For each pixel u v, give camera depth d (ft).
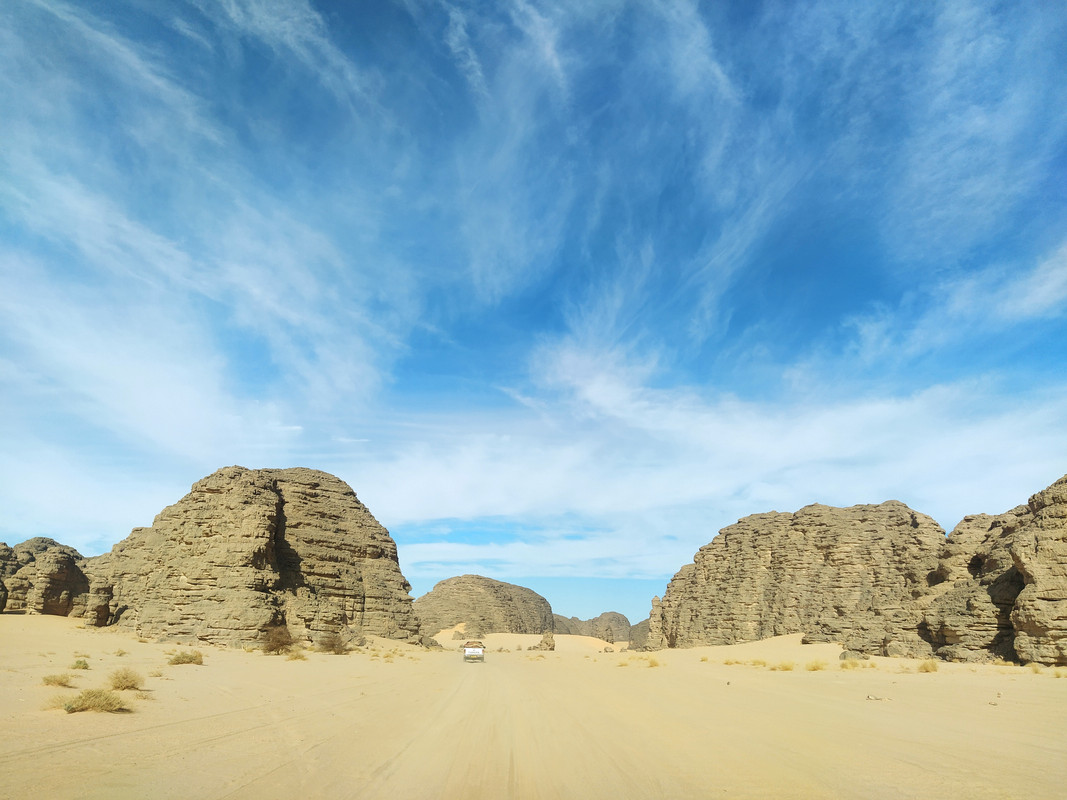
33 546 299.58
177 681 86.53
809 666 149.28
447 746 48.37
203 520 206.69
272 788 34.55
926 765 39.88
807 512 319.27
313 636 198.80
